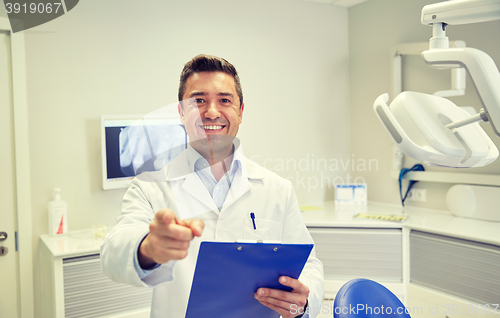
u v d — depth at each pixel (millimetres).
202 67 882
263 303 841
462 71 2264
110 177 2156
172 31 2436
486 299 1822
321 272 1169
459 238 1947
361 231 2246
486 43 2291
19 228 2035
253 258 748
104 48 2229
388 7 2869
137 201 1003
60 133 2125
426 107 750
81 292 1822
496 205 2172
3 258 2045
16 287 2076
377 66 2969
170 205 1021
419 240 2133
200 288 775
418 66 2674
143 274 699
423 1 2633
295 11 2912
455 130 740
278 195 1195
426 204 2684
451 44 2256
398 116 752
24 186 2043
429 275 2086
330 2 3033
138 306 1949
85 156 2188
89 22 2184
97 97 2217
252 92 2734
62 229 2055
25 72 2033
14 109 2010
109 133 2145
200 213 1047
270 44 2805
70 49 2139
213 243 697
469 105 2377
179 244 582
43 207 2094
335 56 3131
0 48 2002
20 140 2027
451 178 2455
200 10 2527
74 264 1808
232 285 793
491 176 2232
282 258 767
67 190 2145
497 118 661
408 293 2182
